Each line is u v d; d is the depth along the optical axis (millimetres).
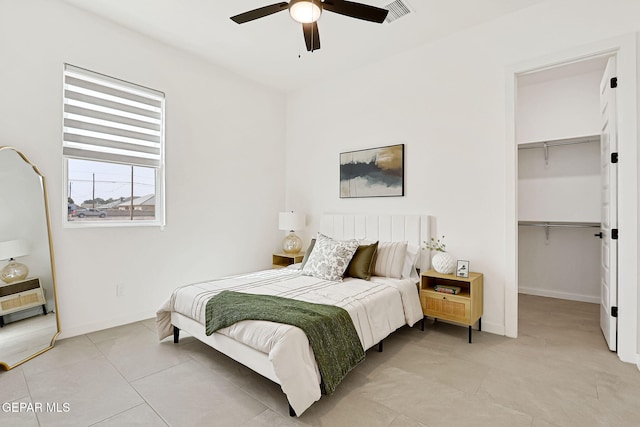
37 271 2568
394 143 3639
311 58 3721
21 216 2504
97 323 2973
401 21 2973
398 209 3613
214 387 2045
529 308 3686
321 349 1858
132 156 3244
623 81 2359
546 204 4227
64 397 1927
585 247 4008
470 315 2742
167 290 3477
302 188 4629
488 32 2986
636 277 2314
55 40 2727
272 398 1931
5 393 1966
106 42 3012
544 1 2695
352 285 2826
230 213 4105
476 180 3066
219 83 3961
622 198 2367
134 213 3318
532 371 2234
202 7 2801
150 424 1691
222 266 4012
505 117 2891
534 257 4355
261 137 4488
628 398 1899
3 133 2477
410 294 2908
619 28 2402
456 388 2029
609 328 2557
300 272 3381
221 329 2139
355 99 4012
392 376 2182
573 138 3838
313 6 2051
